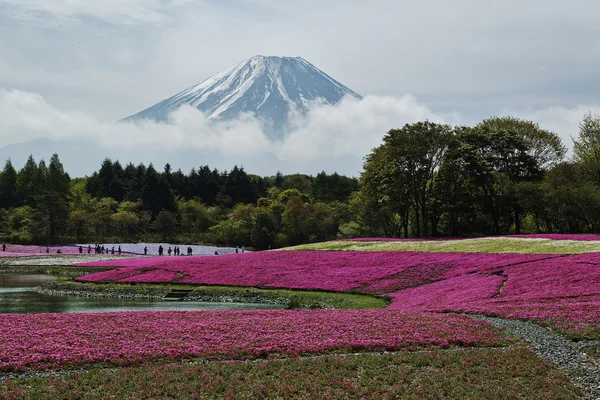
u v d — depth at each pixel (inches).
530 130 3951.8
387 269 2187.5
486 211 3622.0
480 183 3587.6
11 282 2502.5
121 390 749.3
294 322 1179.3
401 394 764.6
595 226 3486.7
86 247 4618.6
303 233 5236.2
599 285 1492.4
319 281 2133.4
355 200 4623.5
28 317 1225.4
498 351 954.7
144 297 2082.9
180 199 7352.4
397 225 4549.7
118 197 7145.7
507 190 3533.5
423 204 3649.1
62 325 1129.4
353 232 4781.0
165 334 1058.1
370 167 4151.1
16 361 857.5
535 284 1609.3
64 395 724.7
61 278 2573.8
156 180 6678.2
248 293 2038.6
